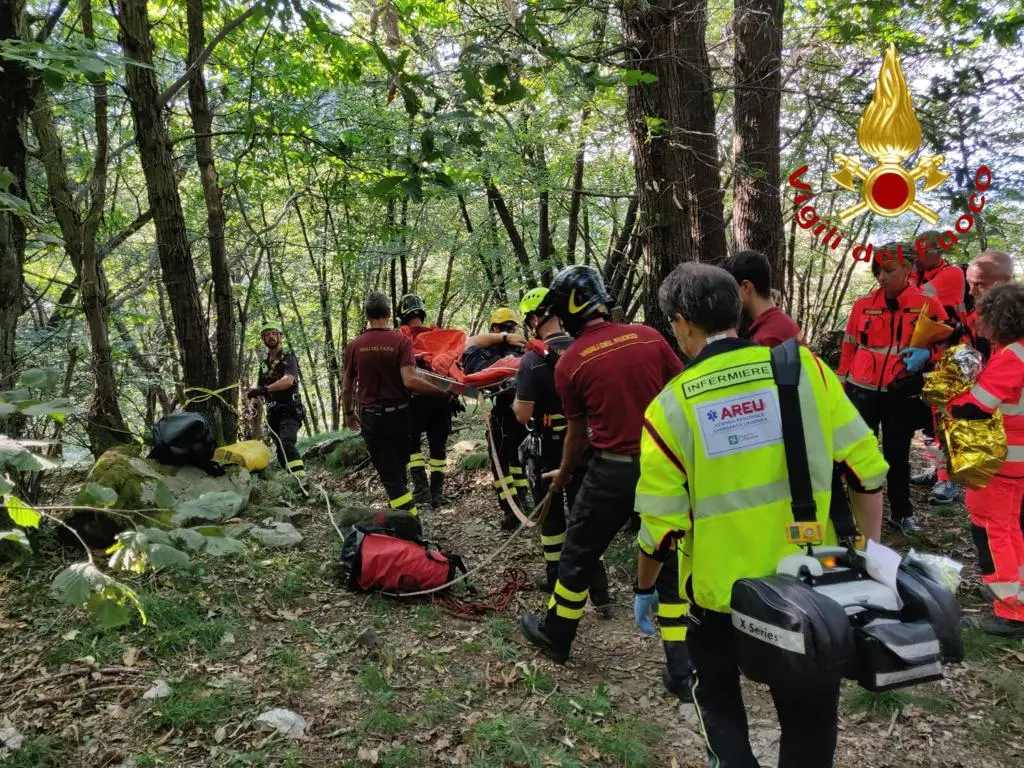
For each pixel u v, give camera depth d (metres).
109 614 1.47
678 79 4.70
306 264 15.66
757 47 5.56
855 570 1.76
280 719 2.76
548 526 4.10
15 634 3.28
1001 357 3.17
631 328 3.13
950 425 3.33
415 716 2.87
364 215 10.75
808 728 1.81
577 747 2.73
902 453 4.53
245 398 7.61
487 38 2.86
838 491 1.97
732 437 1.82
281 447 6.78
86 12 5.76
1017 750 2.68
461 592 4.15
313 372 19.94
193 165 10.19
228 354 7.37
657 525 1.90
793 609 1.57
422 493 6.01
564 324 3.23
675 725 2.91
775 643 1.60
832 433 1.84
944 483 5.07
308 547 4.65
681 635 2.98
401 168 2.91
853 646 1.55
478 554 4.91
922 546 4.44
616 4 4.31
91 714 2.75
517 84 2.71
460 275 15.89
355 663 3.26
